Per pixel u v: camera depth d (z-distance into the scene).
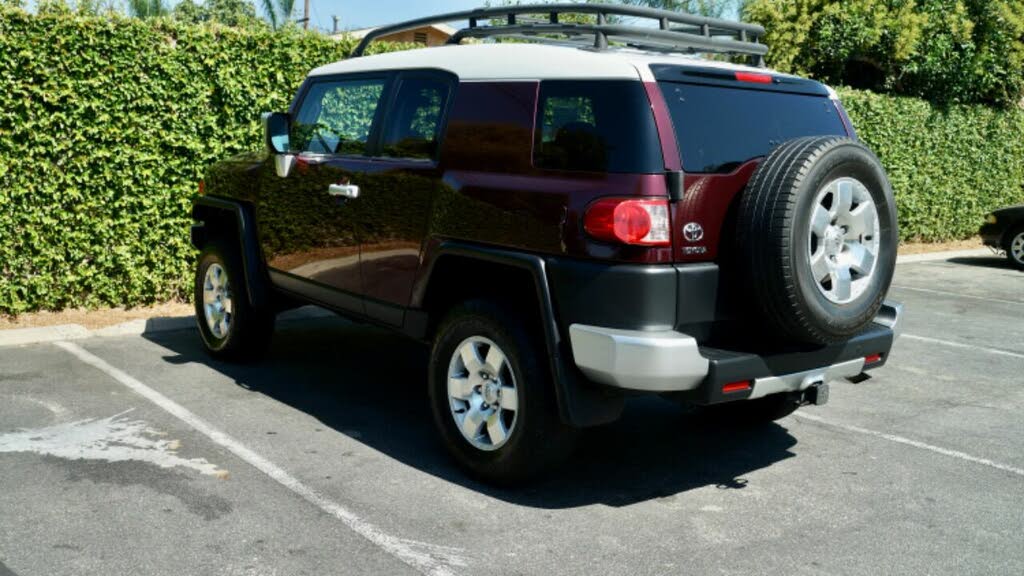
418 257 4.58
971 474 4.64
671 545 3.71
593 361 3.72
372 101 5.12
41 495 4.02
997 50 15.41
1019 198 16.95
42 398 5.48
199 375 6.13
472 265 4.35
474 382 4.27
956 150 15.27
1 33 6.78
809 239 3.71
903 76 15.44
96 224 7.54
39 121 7.05
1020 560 3.63
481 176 4.25
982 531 3.92
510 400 4.08
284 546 3.60
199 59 7.73
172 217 7.94
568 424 3.87
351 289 5.12
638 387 3.66
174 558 3.46
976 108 15.55
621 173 3.70
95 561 3.42
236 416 5.26
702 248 3.79
